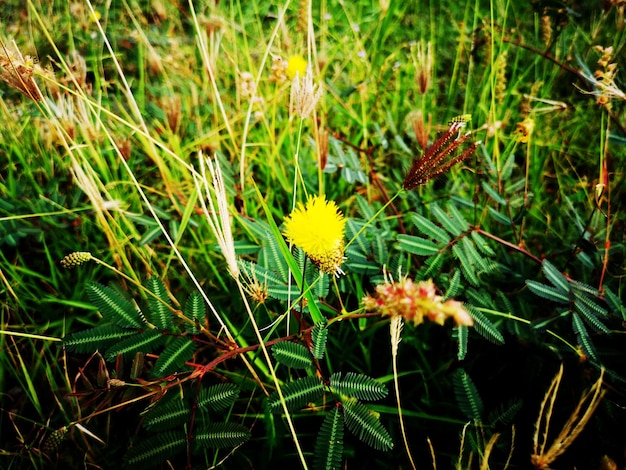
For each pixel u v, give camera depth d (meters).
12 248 0.28
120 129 0.30
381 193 0.29
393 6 0.39
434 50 0.38
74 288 0.27
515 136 0.26
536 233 0.27
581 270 0.24
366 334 0.23
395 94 0.36
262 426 0.22
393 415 0.22
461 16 0.44
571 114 0.34
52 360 0.24
